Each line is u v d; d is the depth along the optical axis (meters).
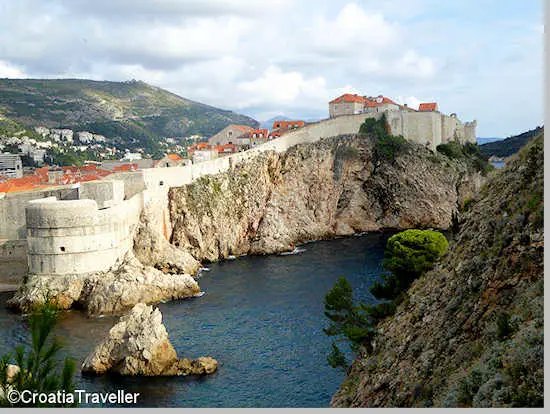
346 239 142.50
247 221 133.88
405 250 50.09
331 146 157.50
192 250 120.06
